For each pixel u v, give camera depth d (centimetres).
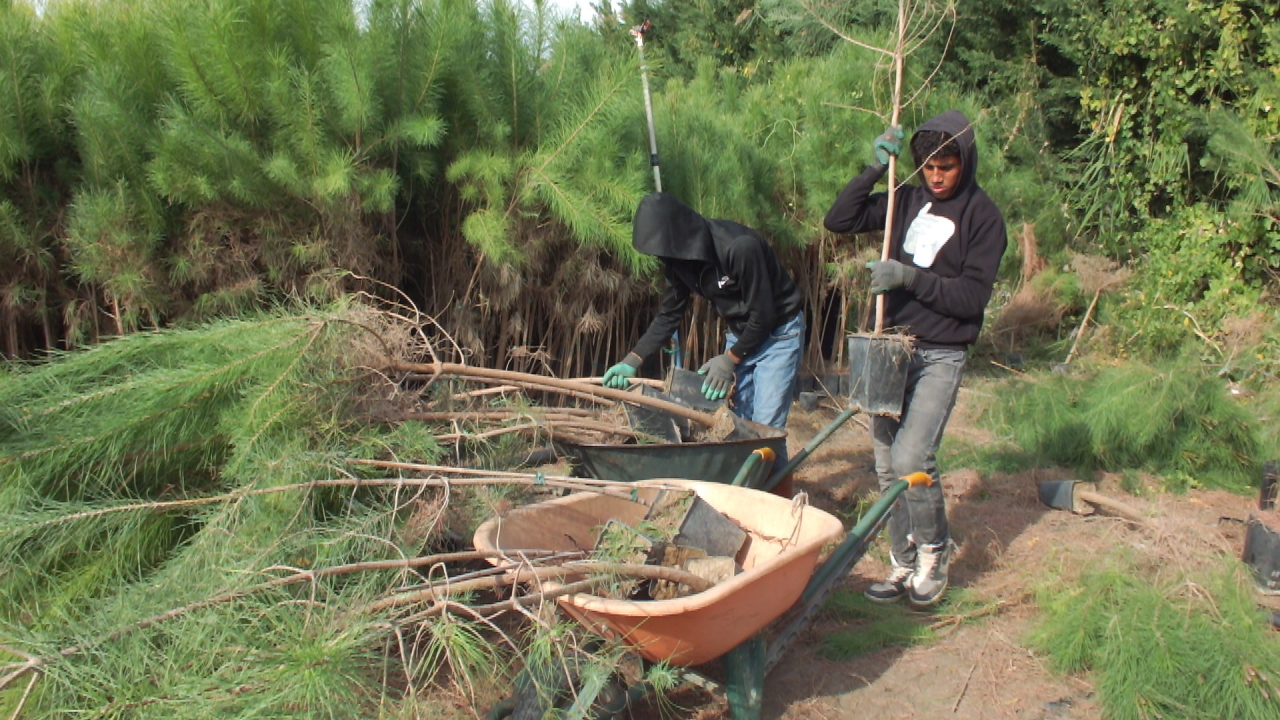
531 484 293
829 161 650
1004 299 888
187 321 385
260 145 408
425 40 432
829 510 471
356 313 310
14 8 385
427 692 272
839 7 654
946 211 331
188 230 386
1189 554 354
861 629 342
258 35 394
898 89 347
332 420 294
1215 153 845
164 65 393
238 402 296
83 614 244
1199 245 836
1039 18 1112
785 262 669
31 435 267
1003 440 576
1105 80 973
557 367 528
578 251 493
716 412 379
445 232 473
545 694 231
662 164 538
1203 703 280
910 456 339
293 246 402
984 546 418
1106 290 851
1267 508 466
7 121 353
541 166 447
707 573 268
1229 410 521
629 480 344
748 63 1190
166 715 198
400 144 435
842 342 704
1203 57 884
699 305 599
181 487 296
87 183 373
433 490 305
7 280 371
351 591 240
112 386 287
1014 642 335
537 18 468
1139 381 537
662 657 247
